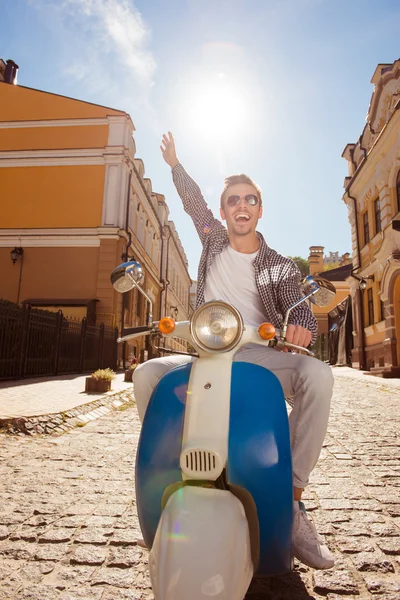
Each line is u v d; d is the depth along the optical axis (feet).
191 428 5.19
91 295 68.39
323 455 15.72
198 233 8.82
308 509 10.46
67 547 8.23
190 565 4.21
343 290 105.50
